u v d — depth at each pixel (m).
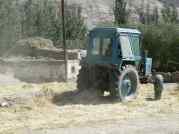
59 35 47.72
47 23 48.19
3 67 27.50
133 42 19.28
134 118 14.98
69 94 19.03
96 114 15.47
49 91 18.97
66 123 13.75
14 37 43.78
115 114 15.62
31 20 47.72
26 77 26.44
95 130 12.86
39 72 26.31
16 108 15.75
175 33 34.25
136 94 19.11
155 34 34.19
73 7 59.53
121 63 18.56
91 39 19.22
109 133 12.51
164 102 18.61
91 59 18.98
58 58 30.17
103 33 18.83
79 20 50.44
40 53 32.88
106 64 18.48
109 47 18.62
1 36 43.06
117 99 18.39
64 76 26.08
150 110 16.62
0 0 44.66
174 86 24.73
